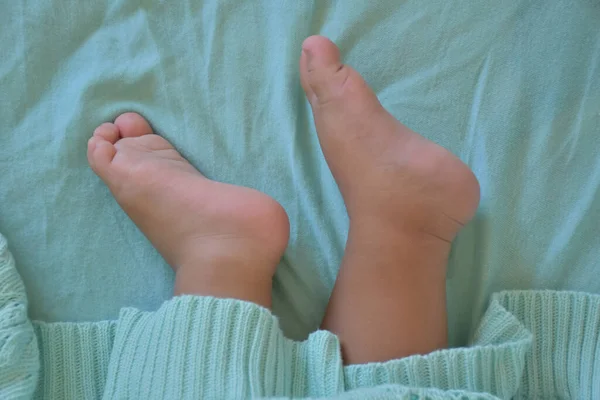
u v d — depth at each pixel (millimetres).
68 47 547
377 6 545
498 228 531
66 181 539
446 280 533
